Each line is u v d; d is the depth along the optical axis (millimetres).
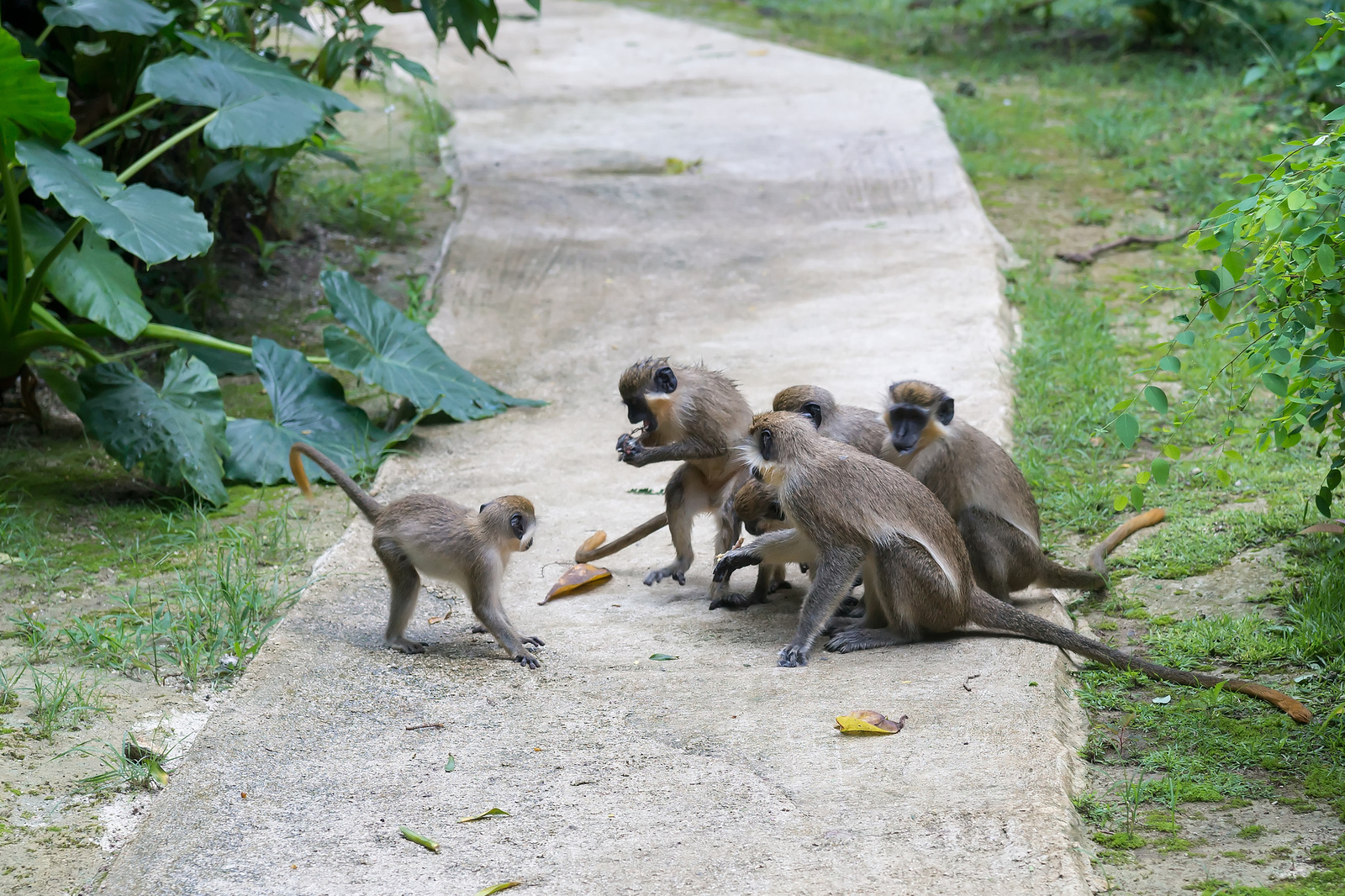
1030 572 7047
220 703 6395
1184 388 9852
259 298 12633
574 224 14188
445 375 10336
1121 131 16609
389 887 4676
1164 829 4965
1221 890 4527
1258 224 5836
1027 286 12234
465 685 6324
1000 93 19328
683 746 5590
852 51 22141
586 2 25797
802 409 7188
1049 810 4883
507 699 6156
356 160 16594
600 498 8828
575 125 17562
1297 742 5531
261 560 8117
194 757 5645
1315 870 4641
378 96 19047
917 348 10789
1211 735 5641
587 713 5969
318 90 10172
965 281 12180
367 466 9438
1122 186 15172
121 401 9000
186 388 9234
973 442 7027
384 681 6363
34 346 9242
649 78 19859
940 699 5852
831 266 12914
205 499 8945
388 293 12914
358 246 13961
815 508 6383
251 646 6945
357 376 10438
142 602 7484
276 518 8703
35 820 5406
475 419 10344
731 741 5598
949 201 14375
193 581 7691
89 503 8953
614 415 10242
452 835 5004
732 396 7512
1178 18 20766
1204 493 8242
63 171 8258
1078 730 5750
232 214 13250
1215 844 4848
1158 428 9258
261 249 13031
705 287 12672
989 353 10547
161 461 8797
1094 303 11820
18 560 7898
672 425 7387
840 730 5613
